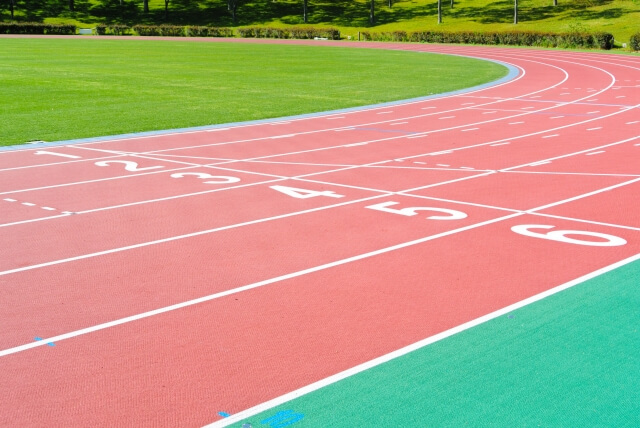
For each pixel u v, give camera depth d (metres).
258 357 6.17
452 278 8.09
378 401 5.39
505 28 80.25
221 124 20.80
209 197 12.12
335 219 10.63
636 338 6.47
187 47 60.19
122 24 93.56
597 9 83.44
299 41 74.56
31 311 7.27
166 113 22.83
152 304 7.42
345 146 17.27
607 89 30.20
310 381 5.73
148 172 14.26
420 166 14.73
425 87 31.05
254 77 34.72
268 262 8.70
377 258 8.82
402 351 6.25
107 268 8.56
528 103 25.73
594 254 8.91
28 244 9.55
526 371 5.85
